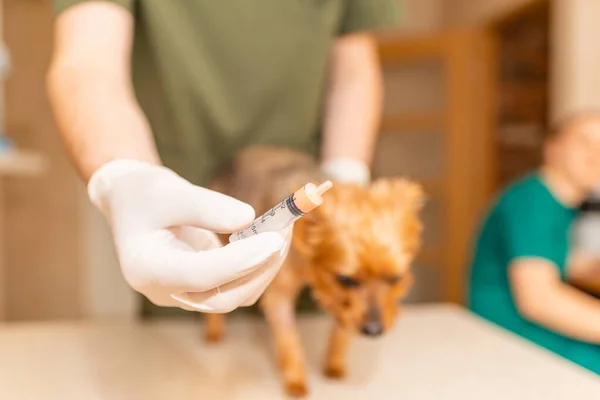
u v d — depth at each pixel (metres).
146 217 0.50
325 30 0.97
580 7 2.47
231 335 1.01
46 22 2.00
